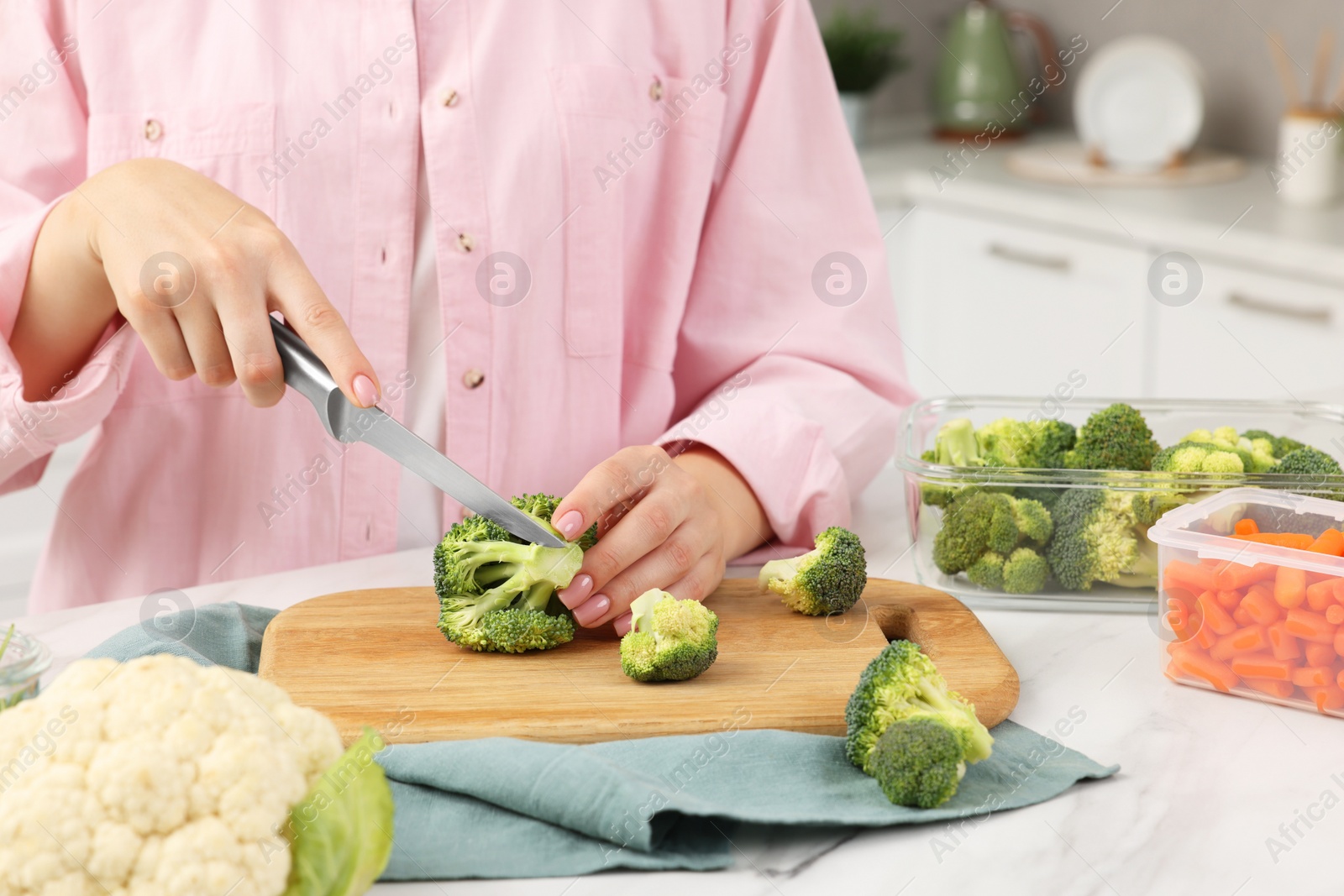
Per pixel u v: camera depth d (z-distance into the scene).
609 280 1.32
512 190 1.25
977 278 2.96
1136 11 3.29
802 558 1.07
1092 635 1.05
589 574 1.00
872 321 1.37
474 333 1.27
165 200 1.00
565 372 1.33
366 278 1.26
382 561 1.24
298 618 1.05
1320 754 0.84
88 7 1.22
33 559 2.32
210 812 0.58
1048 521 1.06
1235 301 2.43
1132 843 0.73
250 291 0.95
